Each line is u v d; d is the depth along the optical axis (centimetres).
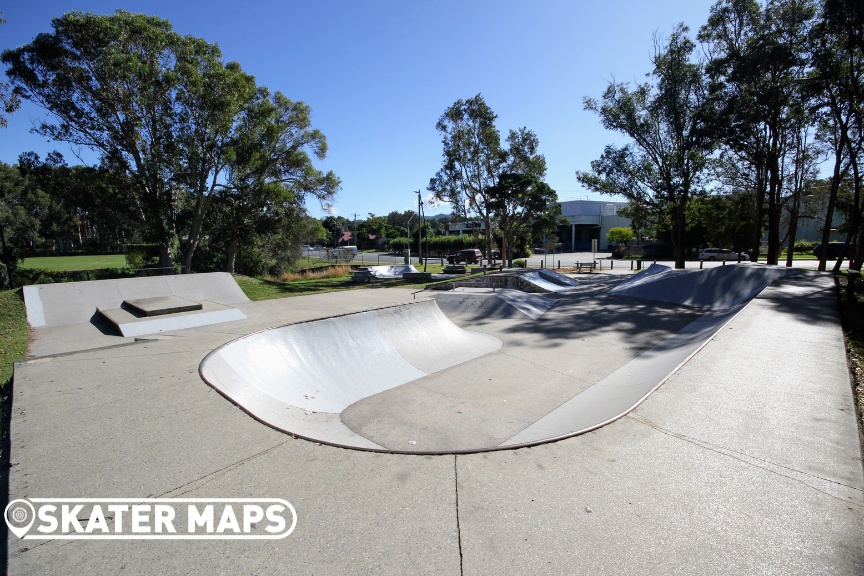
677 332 912
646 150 2300
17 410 360
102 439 307
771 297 861
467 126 2572
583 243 6353
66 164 1698
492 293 1308
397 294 1402
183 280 1165
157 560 191
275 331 645
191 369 472
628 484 239
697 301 1265
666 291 1398
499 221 2928
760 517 208
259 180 2106
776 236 1970
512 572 178
